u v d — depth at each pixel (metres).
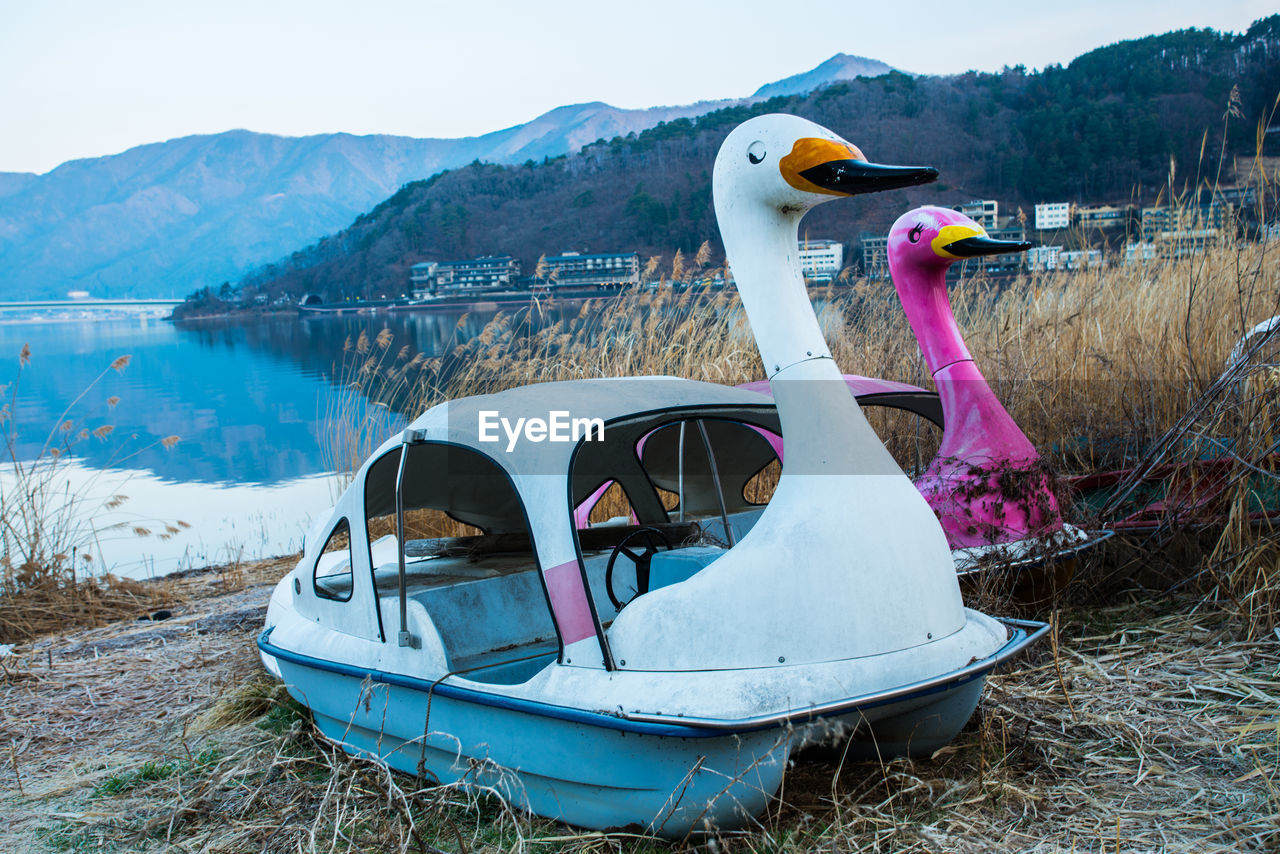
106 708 4.39
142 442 18.27
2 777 3.65
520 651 3.35
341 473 7.61
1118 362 6.00
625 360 7.36
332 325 69.44
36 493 7.36
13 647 5.78
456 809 2.83
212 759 3.57
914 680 2.45
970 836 2.46
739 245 2.83
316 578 3.59
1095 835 2.43
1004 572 3.77
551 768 2.58
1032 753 2.92
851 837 2.45
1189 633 3.87
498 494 3.83
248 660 4.73
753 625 2.38
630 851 2.48
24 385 35.84
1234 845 2.31
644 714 2.31
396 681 2.93
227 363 41.84
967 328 7.18
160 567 8.59
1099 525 4.40
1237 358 4.73
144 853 2.88
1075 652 3.78
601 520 6.05
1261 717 3.06
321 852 2.70
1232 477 4.30
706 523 4.09
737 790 2.34
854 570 2.45
